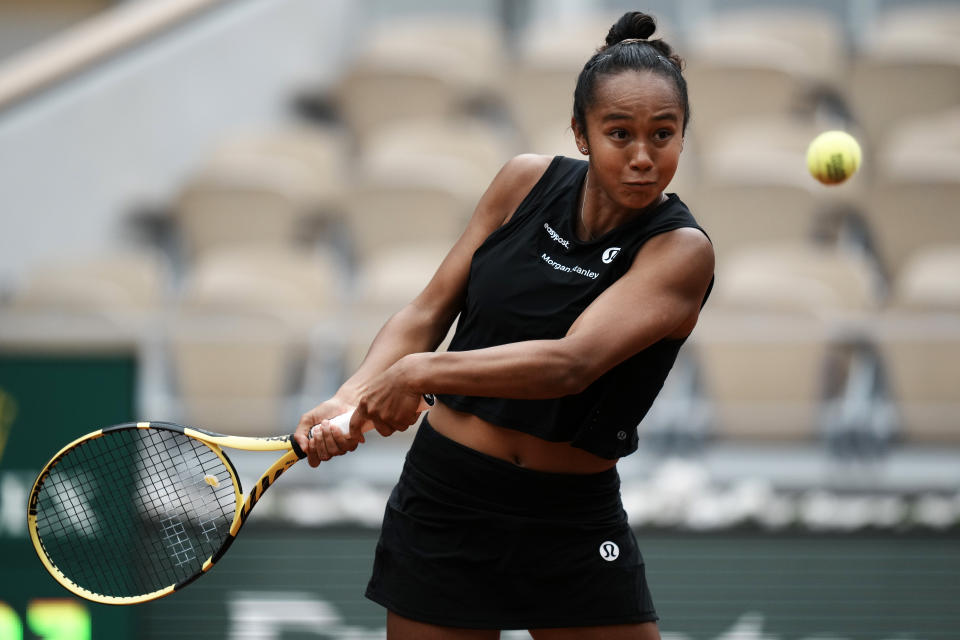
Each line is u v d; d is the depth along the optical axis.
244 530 16.61
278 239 27.48
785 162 27.88
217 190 27.55
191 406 17.66
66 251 29.03
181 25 31.09
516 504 9.38
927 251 25.75
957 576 16.55
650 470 18.06
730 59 30.70
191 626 16.22
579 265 9.05
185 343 18.58
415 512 9.66
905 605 16.53
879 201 26.03
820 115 31.89
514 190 9.73
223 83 31.52
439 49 33.03
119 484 16.23
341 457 18.14
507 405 9.25
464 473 9.45
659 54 8.62
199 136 31.00
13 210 28.75
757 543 16.73
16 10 39.00
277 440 9.68
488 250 9.50
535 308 9.12
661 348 9.15
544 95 30.78
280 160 29.36
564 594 9.48
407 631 9.70
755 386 18.95
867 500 16.98
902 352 18.56
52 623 16.03
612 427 9.20
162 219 29.56
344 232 28.17
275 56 32.59
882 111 30.81
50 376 16.59
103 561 15.98
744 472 17.86
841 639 16.53
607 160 8.51
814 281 23.16
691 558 16.78
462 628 9.52
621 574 9.60
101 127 29.59
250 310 20.39
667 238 8.80
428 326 9.93
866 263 27.08
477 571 9.48
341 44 34.06
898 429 18.44
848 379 19.50
